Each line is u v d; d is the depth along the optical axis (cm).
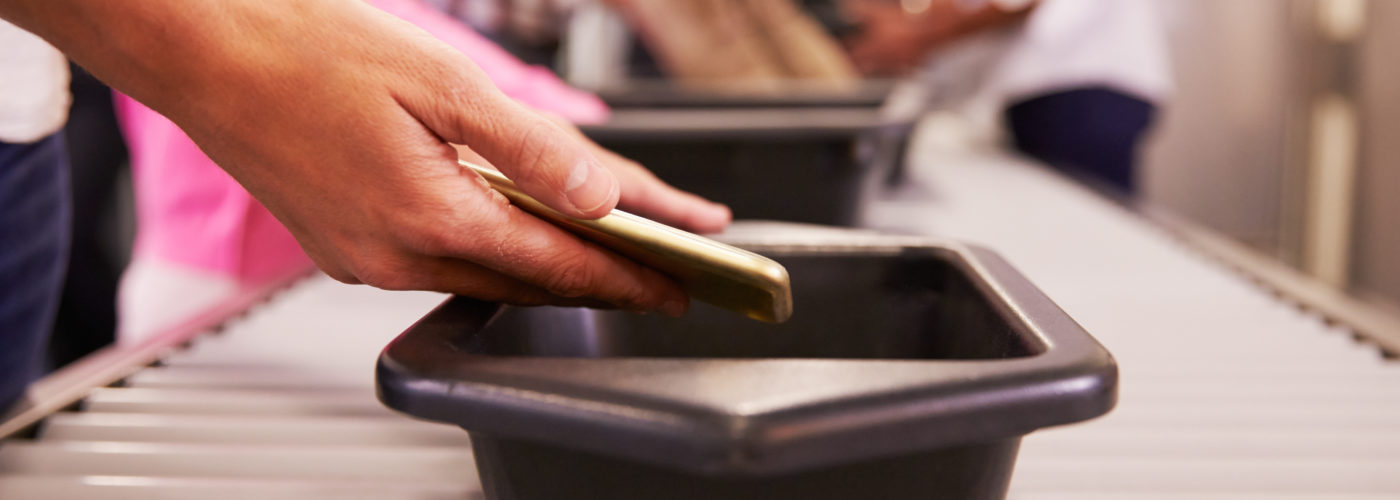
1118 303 68
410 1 85
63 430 44
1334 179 252
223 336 61
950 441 20
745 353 39
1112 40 182
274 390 51
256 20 28
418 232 30
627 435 19
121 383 52
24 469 41
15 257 49
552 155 28
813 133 76
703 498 24
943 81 206
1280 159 280
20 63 48
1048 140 193
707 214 46
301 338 61
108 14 27
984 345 30
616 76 200
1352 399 49
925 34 193
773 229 45
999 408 20
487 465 25
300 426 45
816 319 38
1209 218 291
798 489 24
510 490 25
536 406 20
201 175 102
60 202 54
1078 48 182
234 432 44
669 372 20
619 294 31
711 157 77
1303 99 265
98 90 152
